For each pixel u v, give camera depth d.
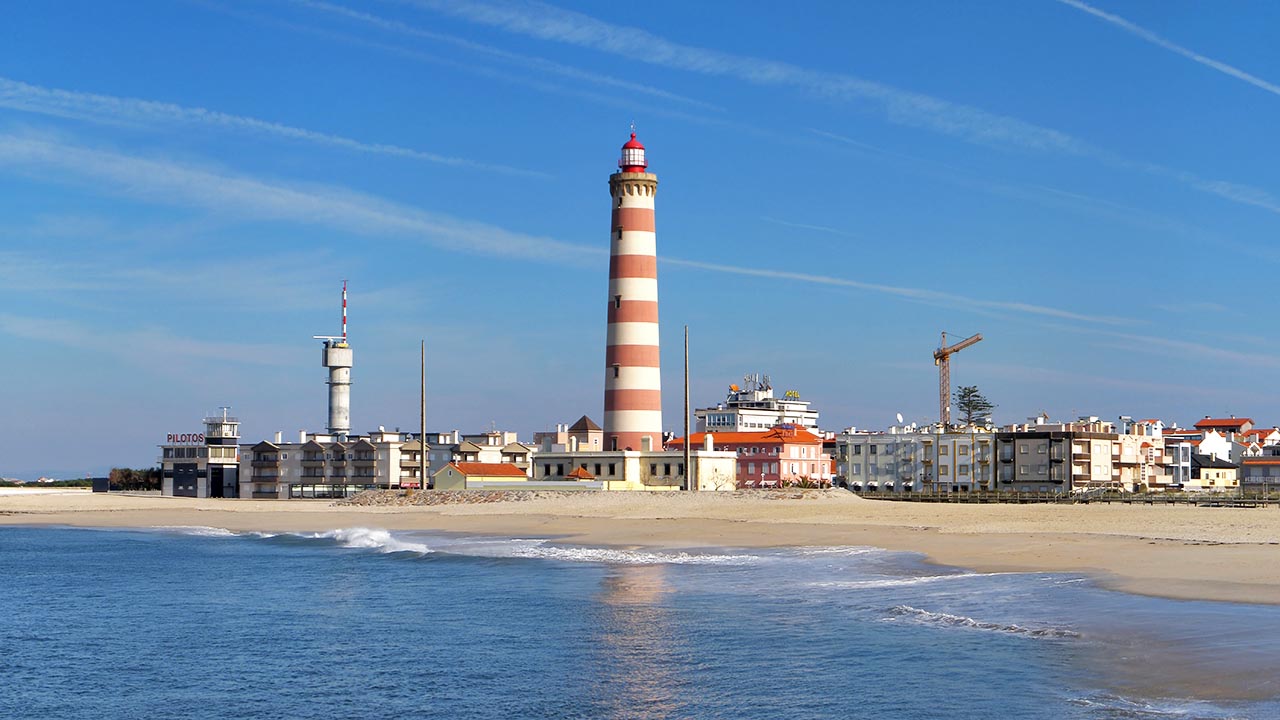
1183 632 45.44
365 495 164.50
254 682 46.66
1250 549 72.44
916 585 63.59
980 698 38.47
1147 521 99.25
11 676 48.75
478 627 56.47
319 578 79.50
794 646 48.31
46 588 77.19
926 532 96.62
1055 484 193.50
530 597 65.62
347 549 103.12
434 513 144.62
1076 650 43.84
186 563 93.19
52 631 59.66
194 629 59.41
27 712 43.00
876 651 46.31
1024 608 53.72
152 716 42.09
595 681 44.12
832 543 91.25
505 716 40.09
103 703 44.09
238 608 66.25
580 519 127.69
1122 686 38.31
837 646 47.81
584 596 65.06
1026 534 90.81
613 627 54.62
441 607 63.38
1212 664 40.12
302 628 58.69
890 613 54.47
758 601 60.50
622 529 112.25
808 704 39.38
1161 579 59.94
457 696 42.97
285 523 141.38
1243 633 44.72
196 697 44.53
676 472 158.00
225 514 162.62
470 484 159.38
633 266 153.12
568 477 158.25
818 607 57.53
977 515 113.94
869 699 39.47
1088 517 106.62
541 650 50.28
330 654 51.53
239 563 92.12
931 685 40.56
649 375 155.25
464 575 78.00
